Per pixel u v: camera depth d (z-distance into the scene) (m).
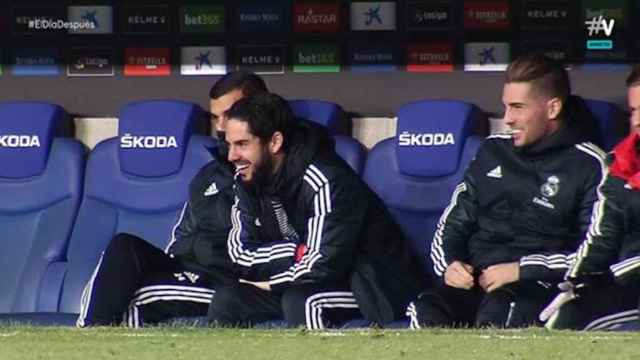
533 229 23.50
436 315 22.78
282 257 23.86
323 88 28.84
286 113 23.83
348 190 23.77
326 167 23.78
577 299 22.25
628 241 22.72
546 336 19.83
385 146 26.80
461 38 28.50
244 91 25.38
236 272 24.55
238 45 29.02
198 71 29.09
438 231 24.16
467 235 24.06
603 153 23.41
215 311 23.58
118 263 24.00
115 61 29.22
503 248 23.66
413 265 24.91
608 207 22.62
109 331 20.78
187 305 24.31
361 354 19.00
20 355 19.28
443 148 26.41
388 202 26.48
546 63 23.45
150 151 27.45
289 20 28.88
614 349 19.02
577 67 28.33
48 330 20.95
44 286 26.75
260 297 23.67
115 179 27.56
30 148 27.81
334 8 28.77
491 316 22.34
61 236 27.36
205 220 25.33
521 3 28.36
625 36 28.20
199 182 25.66
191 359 18.95
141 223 27.27
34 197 27.72
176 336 20.30
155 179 27.45
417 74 28.62
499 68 28.47
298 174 23.78
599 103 26.11
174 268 24.92
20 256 27.41
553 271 22.92
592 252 22.67
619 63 28.27
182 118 27.53
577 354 18.78
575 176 23.28
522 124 23.34
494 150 23.92
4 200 27.77
